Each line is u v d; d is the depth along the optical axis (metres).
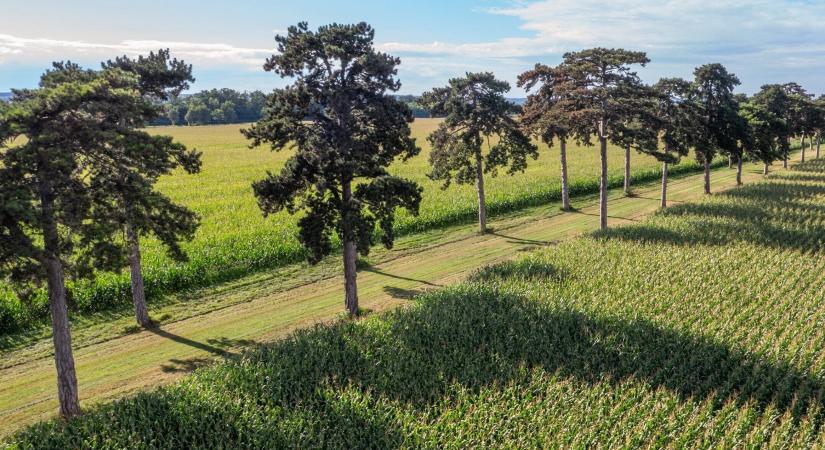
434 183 52.38
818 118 65.44
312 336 18.61
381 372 16.25
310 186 21.41
